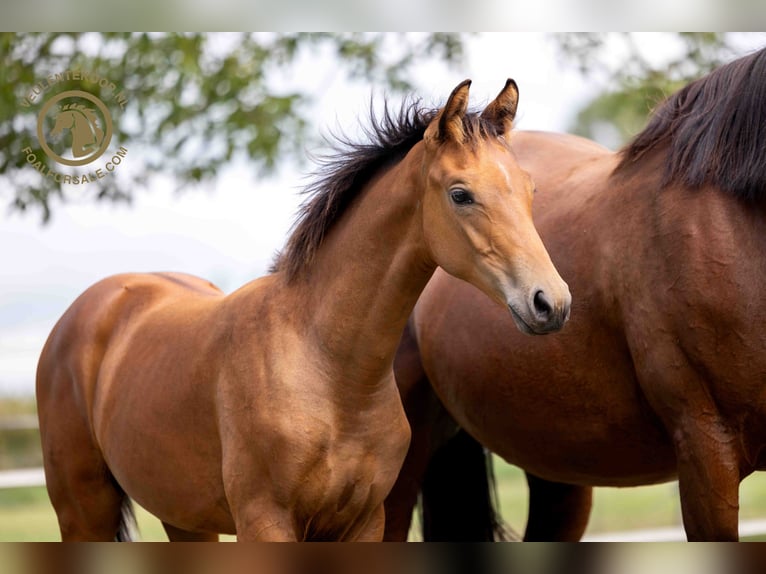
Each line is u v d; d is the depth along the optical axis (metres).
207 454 5.65
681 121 5.83
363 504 5.40
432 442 7.81
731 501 5.37
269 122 13.41
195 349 5.80
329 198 5.37
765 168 5.20
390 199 5.16
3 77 12.12
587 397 6.06
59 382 7.05
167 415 5.85
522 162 7.36
